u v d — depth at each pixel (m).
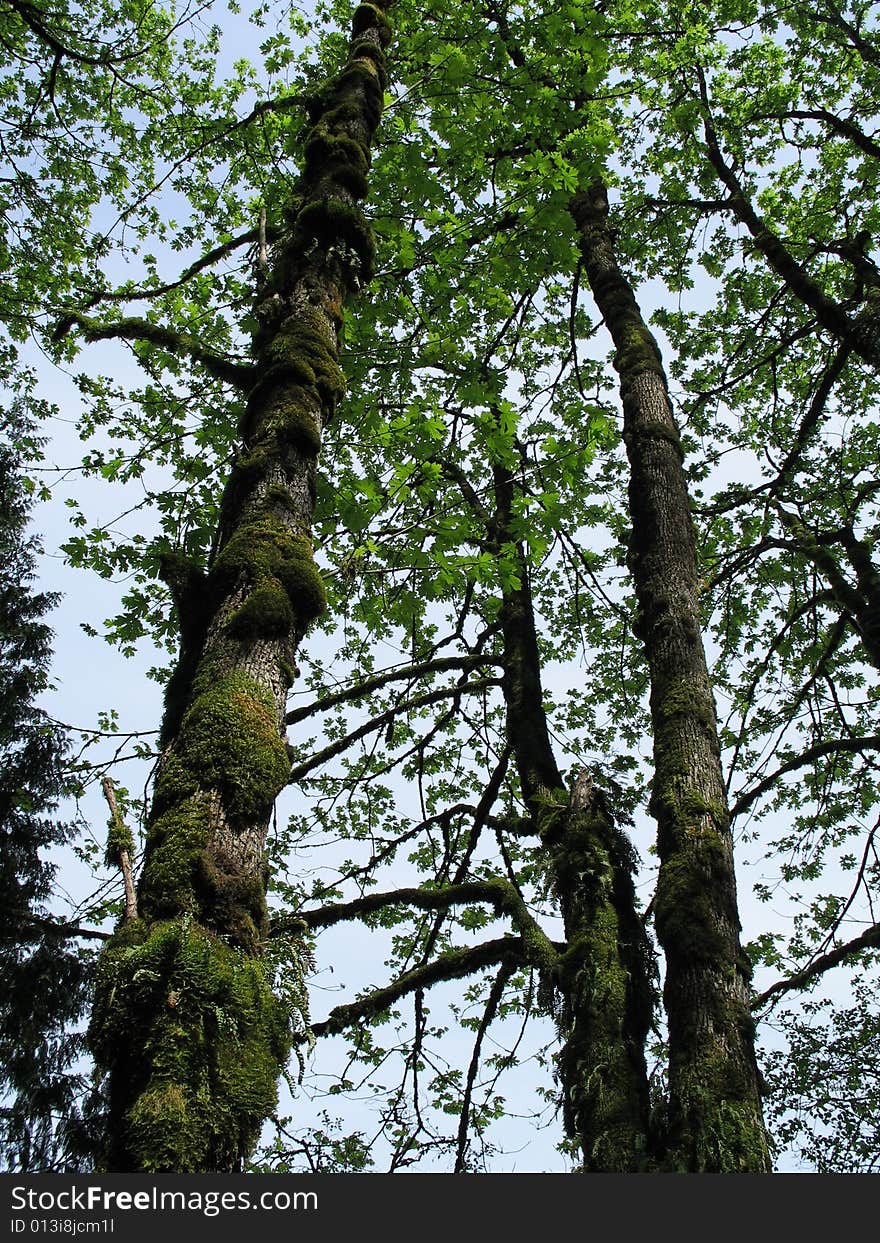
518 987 11.04
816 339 13.14
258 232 5.68
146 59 9.66
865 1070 9.70
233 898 3.04
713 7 11.78
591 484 11.12
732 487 12.87
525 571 10.34
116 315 8.92
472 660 10.23
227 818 3.21
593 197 11.26
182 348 5.30
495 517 10.26
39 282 9.77
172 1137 2.46
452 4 7.91
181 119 9.86
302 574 4.02
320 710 10.30
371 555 6.49
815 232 12.90
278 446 4.38
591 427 7.07
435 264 7.51
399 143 8.04
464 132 7.83
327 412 4.74
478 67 7.94
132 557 6.60
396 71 7.59
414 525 6.31
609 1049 5.84
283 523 4.16
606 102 11.38
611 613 12.86
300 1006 3.13
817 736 11.88
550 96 7.55
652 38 12.06
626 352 9.33
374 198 7.86
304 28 10.16
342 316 5.14
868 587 10.30
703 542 12.89
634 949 6.46
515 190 7.63
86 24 9.70
